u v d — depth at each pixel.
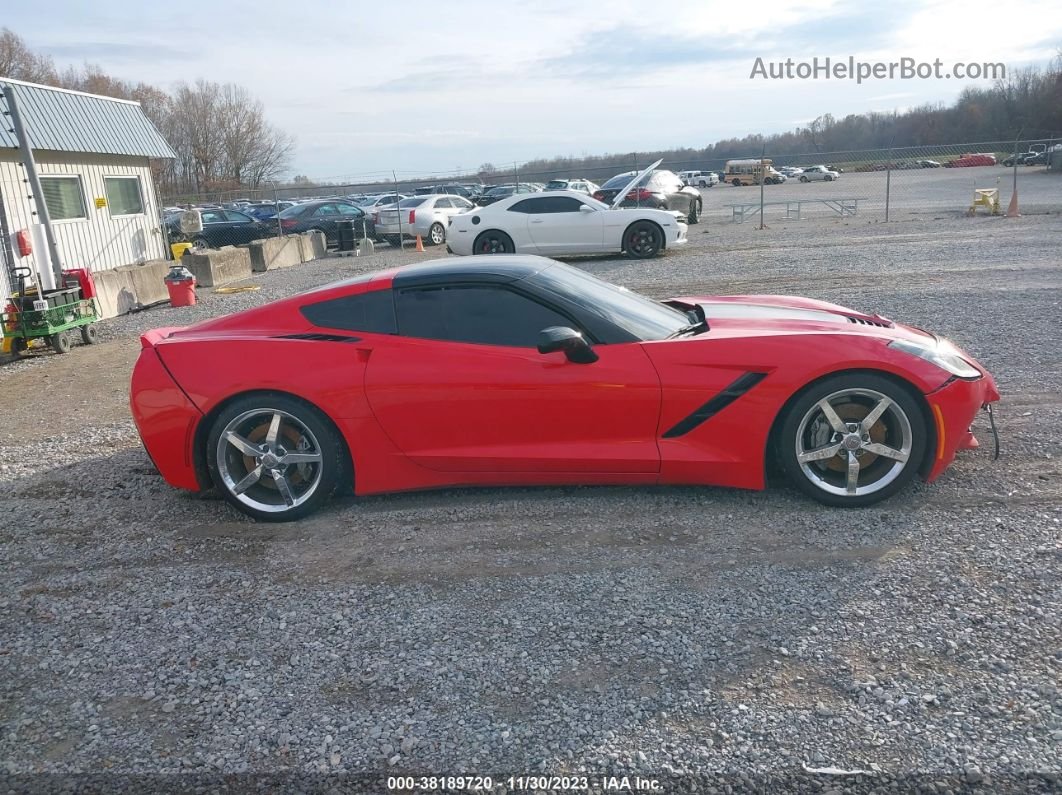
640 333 4.19
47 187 13.65
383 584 3.59
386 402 4.11
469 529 4.07
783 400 3.93
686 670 2.85
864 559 3.55
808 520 3.96
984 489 4.20
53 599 3.63
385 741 2.59
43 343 10.70
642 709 2.66
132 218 16.23
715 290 11.41
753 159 33.59
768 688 2.73
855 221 21.67
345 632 3.23
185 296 13.91
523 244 15.73
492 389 4.06
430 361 4.12
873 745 2.44
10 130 12.46
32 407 7.41
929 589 3.28
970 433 4.38
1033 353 6.81
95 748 2.63
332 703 2.79
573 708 2.69
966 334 7.57
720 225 23.59
